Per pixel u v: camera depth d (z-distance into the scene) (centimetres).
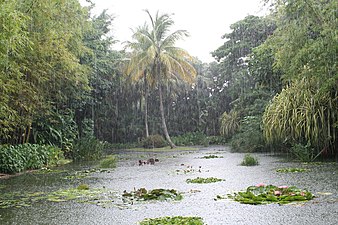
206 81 3725
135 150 2711
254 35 2933
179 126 3631
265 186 730
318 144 1341
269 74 1855
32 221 551
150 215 560
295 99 1381
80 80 1717
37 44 1179
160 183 901
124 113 3319
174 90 3403
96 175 1123
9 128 1266
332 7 1027
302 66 1205
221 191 750
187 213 564
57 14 1294
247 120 2198
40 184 946
